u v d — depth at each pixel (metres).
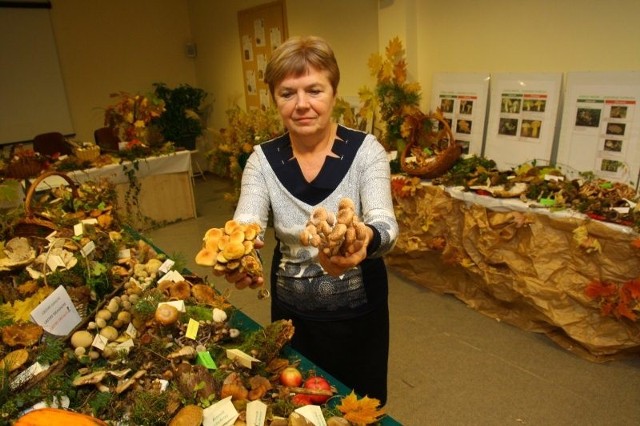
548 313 2.19
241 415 0.87
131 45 5.71
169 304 1.15
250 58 5.07
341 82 4.00
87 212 2.06
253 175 1.20
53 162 3.70
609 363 2.08
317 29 4.07
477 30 2.85
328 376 1.05
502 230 2.33
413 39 3.22
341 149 1.16
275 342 1.07
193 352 1.05
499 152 2.81
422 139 3.10
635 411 1.81
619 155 2.26
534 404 1.89
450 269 2.78
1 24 4.81
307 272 1.22
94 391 0.97
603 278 1.99
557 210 2.12
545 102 2.54
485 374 2.09
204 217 4.52
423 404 1.93
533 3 2.53
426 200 2.70
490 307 2.57
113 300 1.21
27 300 1.25
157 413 0.86
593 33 2.31
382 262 1.30
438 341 2.36
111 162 3.80
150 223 4.19
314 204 1.16
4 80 4.92
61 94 5.30
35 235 1.65
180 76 6.20
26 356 1.01
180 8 6.00
